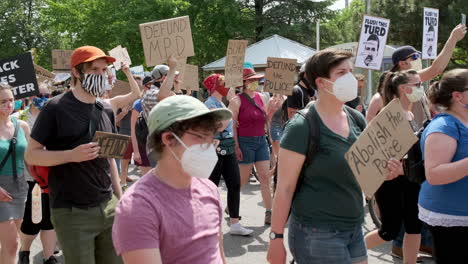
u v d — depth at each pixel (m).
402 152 2.73
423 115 4.92
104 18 26.48
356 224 2.68
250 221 6.17
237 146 5.71
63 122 3.07
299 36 30.78
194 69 7.92
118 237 1.81
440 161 2.87
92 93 3.17
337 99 2.65
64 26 28.27
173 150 1.92
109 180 3.23
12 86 5.10
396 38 23.22
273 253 2.70
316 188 2.61
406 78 4.11
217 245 2.03
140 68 10.51
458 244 2.98
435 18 7.77
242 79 5.80
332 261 2.57
